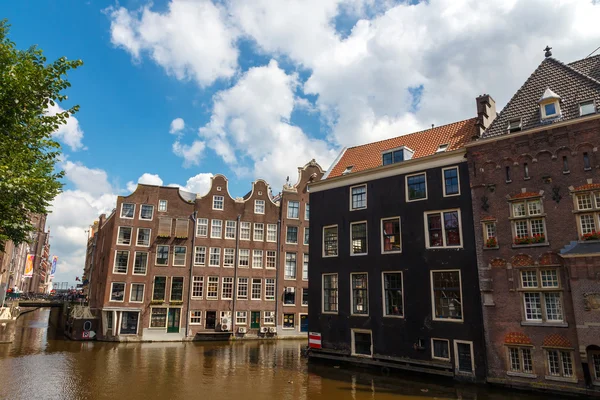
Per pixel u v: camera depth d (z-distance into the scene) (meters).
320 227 27.42
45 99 14.70
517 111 20.95
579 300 16.58
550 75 21.28
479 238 20.19
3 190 13.78
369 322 23.58
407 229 23.17
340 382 19.73
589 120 17.95
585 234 17.28
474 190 20.84
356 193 26.16
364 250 24.91
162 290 37.97
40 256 117.19
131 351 30.61
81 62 14.81
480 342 19.42
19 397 16.80
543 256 18.16
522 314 18.28
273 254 42.28
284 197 43.69
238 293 40.25
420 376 20.84
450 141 23.89
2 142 14.46
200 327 38.31
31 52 14.98
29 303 49.97
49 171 17.47
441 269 21.38
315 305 26.50
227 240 40.94
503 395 17.08
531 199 19.02
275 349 32.41
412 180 23.72
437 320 20.98
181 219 39.78
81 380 20.14
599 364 16.16
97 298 41.56
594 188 17.41
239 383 19.59
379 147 28.05
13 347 32.12
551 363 17.34
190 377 21.00
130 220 38.25
